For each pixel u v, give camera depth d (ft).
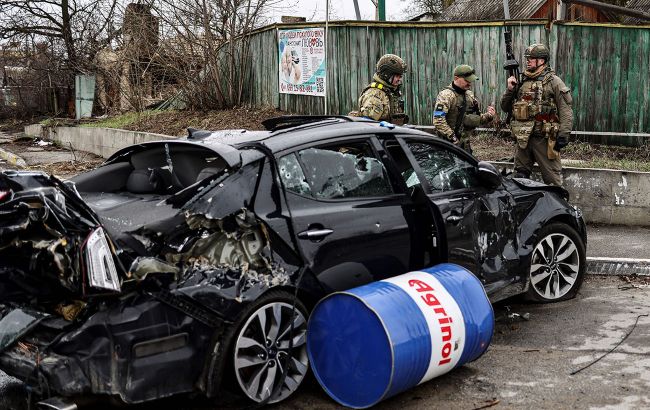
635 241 28.58
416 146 18.29
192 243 13.66
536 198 20.95
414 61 45.78
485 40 44.68
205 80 54.80
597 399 14.78
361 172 16.71
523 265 20.06
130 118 60.13
